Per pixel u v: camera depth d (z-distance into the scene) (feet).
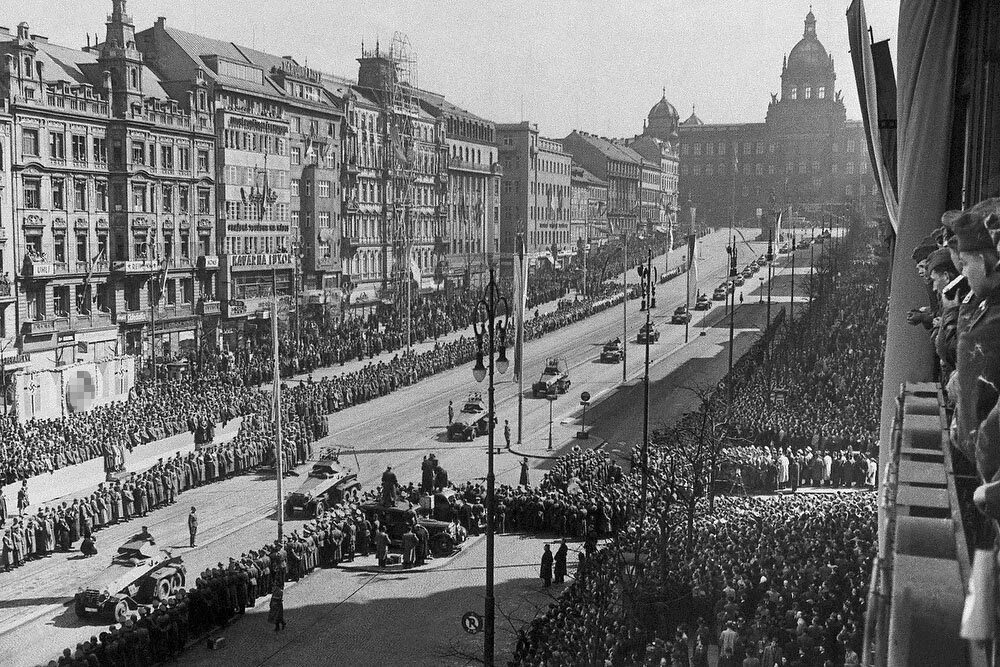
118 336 256.11
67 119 241.76
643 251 586.86
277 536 144.36
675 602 94.32
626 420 227.40
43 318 235.40
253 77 318.04
